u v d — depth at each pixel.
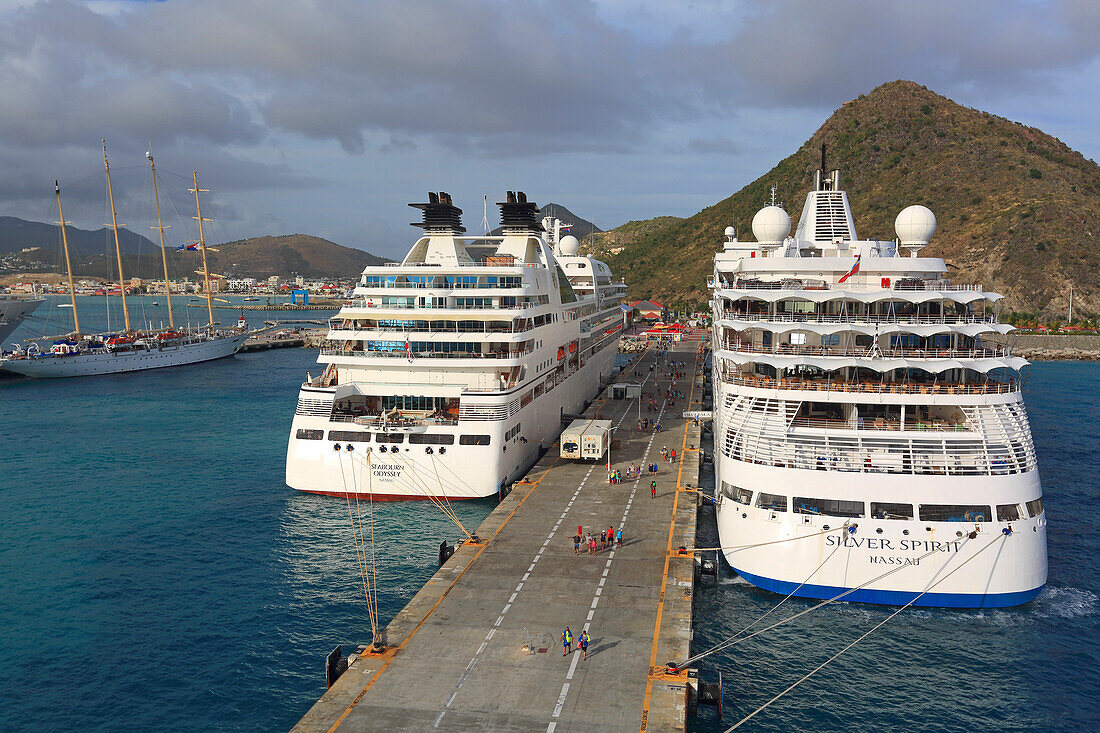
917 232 62.12
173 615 48.62
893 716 37.78
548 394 85.12
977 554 45.62
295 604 49.88
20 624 47.53
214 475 82.00
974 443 47.75
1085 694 39.72
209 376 163.00
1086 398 126.31
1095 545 60.44
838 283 59.09
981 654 43.12
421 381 71.25
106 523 66.25
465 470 65.94
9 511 69.81
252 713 38.28
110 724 37.41
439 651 39.06
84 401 130.62
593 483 69.12
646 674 36.94
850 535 46.66
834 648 43.56
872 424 51.00
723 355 56.03
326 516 65.94
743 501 50.84
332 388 67.75
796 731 36.50
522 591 46.34
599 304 124.69
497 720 33.09
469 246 90.56
